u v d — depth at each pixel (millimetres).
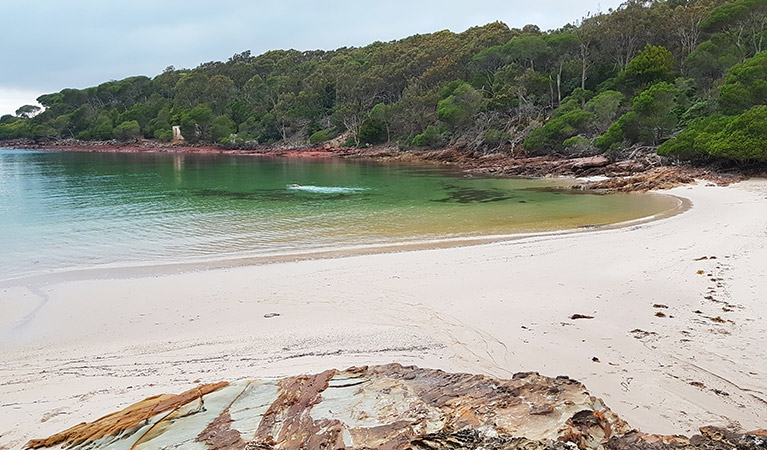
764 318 8648
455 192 32281
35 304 10664
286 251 15500
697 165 35094
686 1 73688
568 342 7953
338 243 16672
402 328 8875
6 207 25297
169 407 5590
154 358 7895
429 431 4270
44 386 6957
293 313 9875
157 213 23562
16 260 14492
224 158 81125
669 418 5547
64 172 50250
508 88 67375
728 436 4355
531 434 4043
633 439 4184
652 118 42188
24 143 124062
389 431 4352
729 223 17656
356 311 9875
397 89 97688
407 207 25562
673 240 15398
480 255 14328
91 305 10562
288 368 7324
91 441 5016
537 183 37312
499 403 4684
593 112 52000
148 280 12352
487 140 62125
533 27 91125
